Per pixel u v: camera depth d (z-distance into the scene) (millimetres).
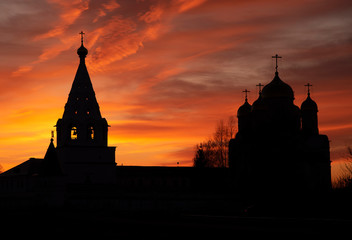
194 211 77625
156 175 108875
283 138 94375
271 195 87250
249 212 67438
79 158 99000
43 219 64000
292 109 95938
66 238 47938
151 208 84750
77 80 102000
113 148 101625
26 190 93375
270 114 96250
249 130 107500
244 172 99375
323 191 81625
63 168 98188
